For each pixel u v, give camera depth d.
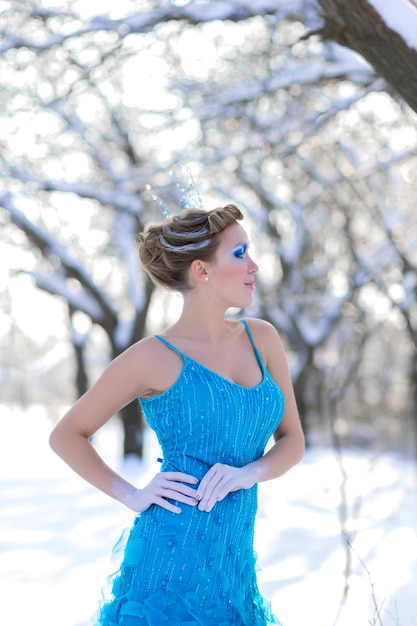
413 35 3.46
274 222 13.75
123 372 2.58
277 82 7.31
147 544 2.48
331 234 14.73
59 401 32.66
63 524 8.87
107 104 10.44
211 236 2.62
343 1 3.50
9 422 25.92
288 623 4.87
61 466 13.97
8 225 12.76
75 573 6.71
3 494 11.07
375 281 12.24
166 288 2.73
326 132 10.23
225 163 11.19
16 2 8.16
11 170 10.80
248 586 2.58
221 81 9.20
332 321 14.01
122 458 13.81
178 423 2.54
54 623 5.29
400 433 18.45
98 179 11.81
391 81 3.61
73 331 15.71
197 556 2.44
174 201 10.67
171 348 2.60
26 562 7.12
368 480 10.77
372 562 6.30
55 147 11.14
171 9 6.47
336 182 12.05
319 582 5.82
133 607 2.43
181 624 2.39
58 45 7.71
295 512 8.95
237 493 2.53
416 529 7.47
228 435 2.52
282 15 5.94
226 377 2.60
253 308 13.38
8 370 29.75
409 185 11.84
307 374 14.48
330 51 6.47
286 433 2.78
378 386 19.55
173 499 2.48
